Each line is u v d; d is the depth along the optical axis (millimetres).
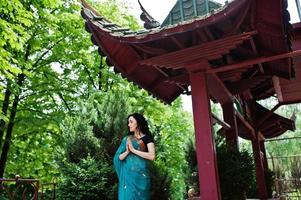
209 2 5672
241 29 4793
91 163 5496
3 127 12062
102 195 5387
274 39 4812
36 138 13320
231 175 5984
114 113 6207
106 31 5023
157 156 6297
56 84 12805
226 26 4641
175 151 17047
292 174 15492
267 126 10750
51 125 12188
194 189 6469
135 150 4641
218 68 5242
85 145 5848
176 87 7641
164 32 4551
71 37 13375
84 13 5227
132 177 4512
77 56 13125
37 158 13312
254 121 9781
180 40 4902
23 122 12234
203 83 5113
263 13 4227
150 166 5617
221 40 4652
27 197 7922
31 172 13391
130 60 5875
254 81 6715
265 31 4672
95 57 14102
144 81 6762
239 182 6008
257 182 9336
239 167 6086
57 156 5941
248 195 8172
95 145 5883
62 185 5430
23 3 11211
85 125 5984
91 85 13906
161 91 7434
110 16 13656
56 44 13031
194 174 6504
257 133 9781
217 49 4816
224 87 6254
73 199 5238
